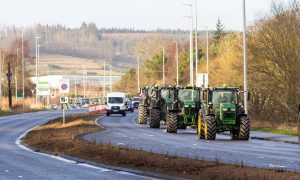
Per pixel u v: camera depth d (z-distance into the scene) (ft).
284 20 307.99
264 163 137.08
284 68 299.17
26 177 121.60
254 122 315.78
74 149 178.81
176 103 287.07
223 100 236.63
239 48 368.07
